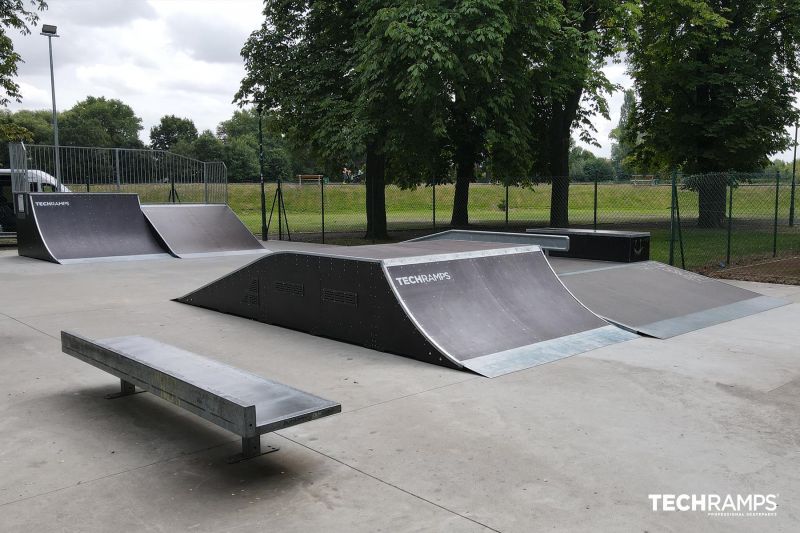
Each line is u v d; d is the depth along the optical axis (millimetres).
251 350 6199
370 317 6215
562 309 7039
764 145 24797
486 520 2885
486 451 3689
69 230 15242
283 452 3709
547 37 17594
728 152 24500
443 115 17266
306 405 3496
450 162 27500
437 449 3723
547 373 5328
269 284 7449
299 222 34906
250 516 2941
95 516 2951
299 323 7086
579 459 3568
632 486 3229
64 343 5199
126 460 3617
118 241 15641
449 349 5656
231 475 3402
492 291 6766
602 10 21141
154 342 4891
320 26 20234
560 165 23047
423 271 6367
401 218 39625
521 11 16625
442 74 15633
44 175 21250
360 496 3137
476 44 15297
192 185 22312
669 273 9500
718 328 7219
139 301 9195
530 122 19672
